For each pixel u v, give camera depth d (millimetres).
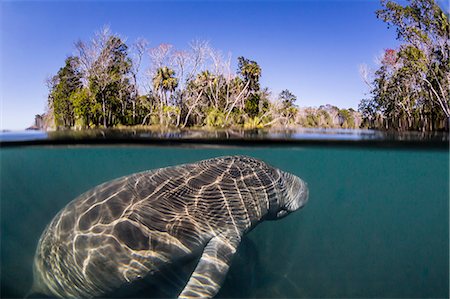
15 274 6609
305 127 17109
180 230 4695
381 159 24609
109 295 4582
